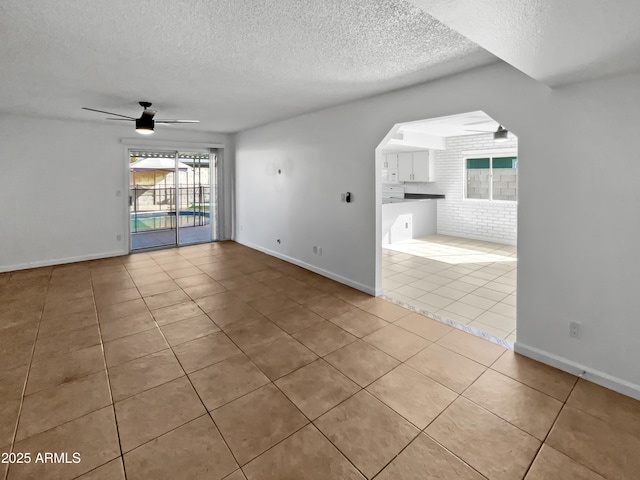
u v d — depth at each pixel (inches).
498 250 250.1
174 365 98.7
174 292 160.9
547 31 56.8
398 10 72.4
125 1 69.3
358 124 155.6
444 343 111.5
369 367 97.7
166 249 256.1
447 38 86.3
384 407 80.7
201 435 72.0
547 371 94.7
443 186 306.8
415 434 72.2
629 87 78.6
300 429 73.8
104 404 81.5
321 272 189.2
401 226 283.3
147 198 347.9
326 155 176.9
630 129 79.3
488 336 116.1
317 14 74.4
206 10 72.9
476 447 68.6
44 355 103.4
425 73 113.4
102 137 220.5
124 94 144.3
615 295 84.9
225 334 118.3
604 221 85.1
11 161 192.2
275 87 132.7
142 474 62.4
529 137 96.3
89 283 173.6
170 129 245.1
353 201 163.3
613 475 61.6
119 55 99.7
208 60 103.3
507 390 86.6
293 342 112.7
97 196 222.1
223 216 286.0
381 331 120.4
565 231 91.8
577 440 69.9
